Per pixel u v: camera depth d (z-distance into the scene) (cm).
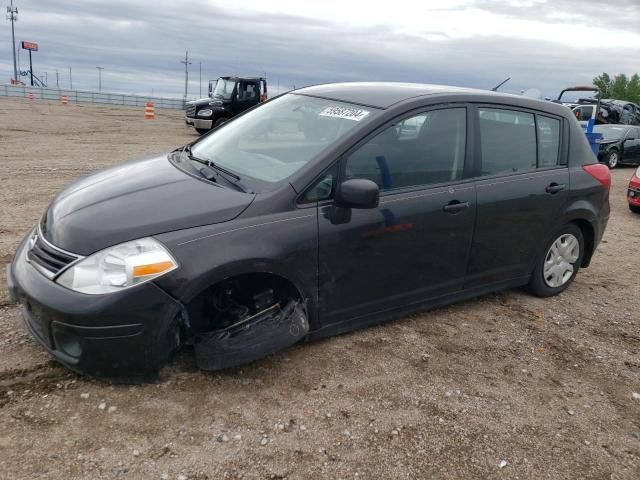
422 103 373
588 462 282
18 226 582
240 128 412
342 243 332
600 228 498
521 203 420
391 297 371
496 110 415
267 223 308
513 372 359
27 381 299
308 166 327
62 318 270
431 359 363
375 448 276
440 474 263
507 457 280
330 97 398
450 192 379
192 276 283
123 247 278
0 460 245
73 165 1026
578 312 462
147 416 280
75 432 265
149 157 421
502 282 439
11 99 3606
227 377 319
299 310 327
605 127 1633
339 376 332
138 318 275
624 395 345
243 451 264
